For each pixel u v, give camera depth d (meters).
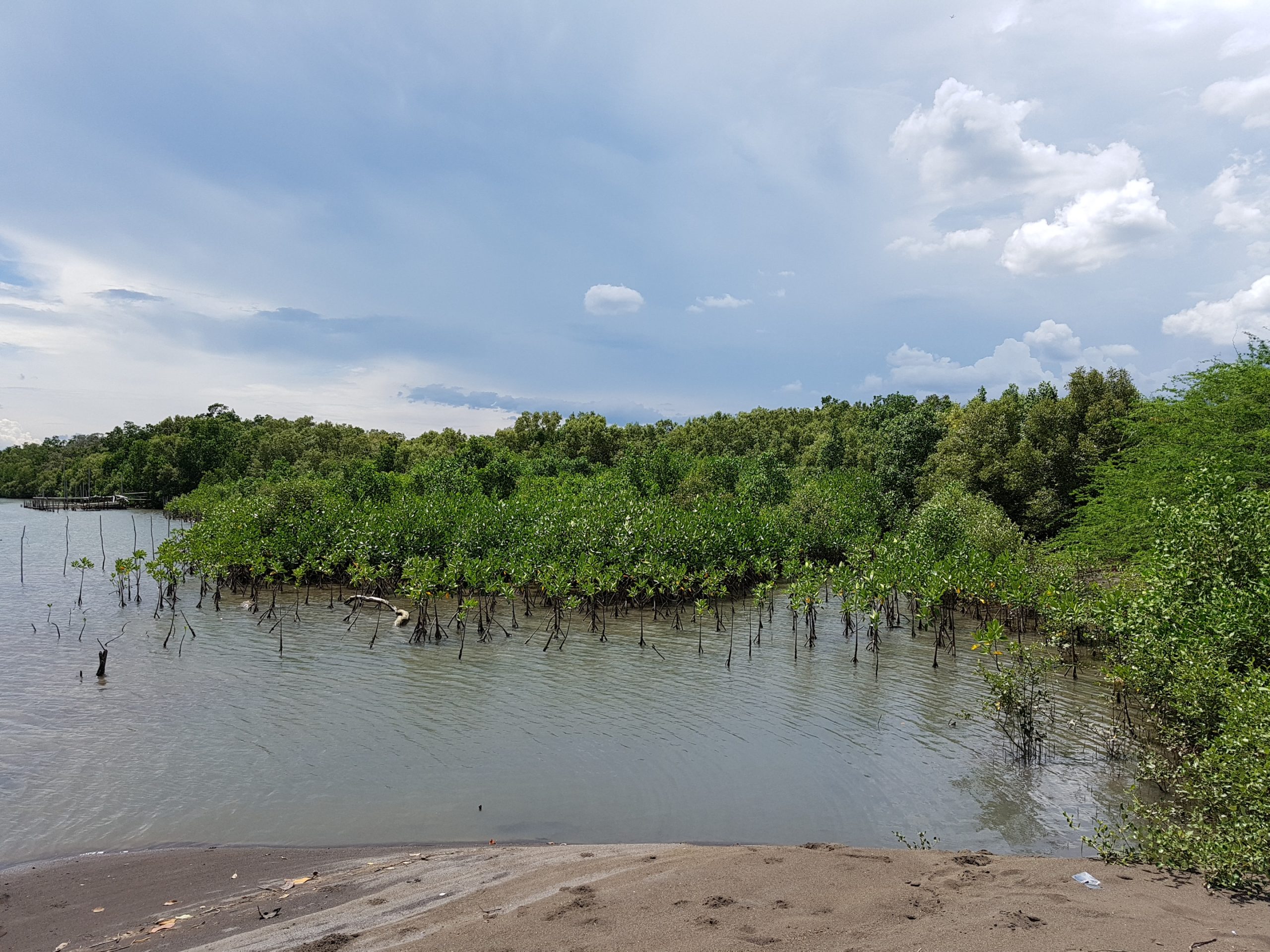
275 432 88.88
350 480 42.44
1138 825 8.80
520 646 19.38
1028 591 18.91
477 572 23.12
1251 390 17.89
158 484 85.25
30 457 135.88
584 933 6.02
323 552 28.97
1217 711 9.09
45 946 6.48
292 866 8.16
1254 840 6.65
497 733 12.73
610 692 15.12
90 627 21.45
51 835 9.05
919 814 9.61
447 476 43.22
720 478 42.31
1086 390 31.34
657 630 21.50
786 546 30.72
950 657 17.86
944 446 37.16
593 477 48.38
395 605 25.36
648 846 8.47
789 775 10.91
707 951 5.55
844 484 41.41
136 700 14.49
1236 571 11.04
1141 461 21.42
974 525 25.86
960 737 12.38
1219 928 5.62
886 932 5.77
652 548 25.48
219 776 10.89
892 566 22.30
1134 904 6.14
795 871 7.28
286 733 12.73
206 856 8.48
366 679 16.08
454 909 6.75
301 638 20.12
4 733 12.61
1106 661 14.27
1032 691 13.98
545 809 9.87
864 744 12.13
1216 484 12.20
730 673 16.53
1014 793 10.19
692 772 11.09
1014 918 5.88
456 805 10.00
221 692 15.05
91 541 47.94
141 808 9.85
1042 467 31.33
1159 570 12.10
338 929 6.49
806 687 15.41
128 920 6.93
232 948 6.24
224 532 29.62
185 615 23.47
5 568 34.34
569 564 24.73
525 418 74.19
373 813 9.75
